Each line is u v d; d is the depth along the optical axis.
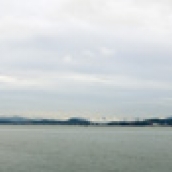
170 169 58.00
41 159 70.62
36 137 172.00
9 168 58.91
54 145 111.12
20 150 92.06
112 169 57.78
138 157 73.88
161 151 87.81
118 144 115.38
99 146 106.56
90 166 60.72
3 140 141.62
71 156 76.25
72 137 172.50
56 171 55.88
